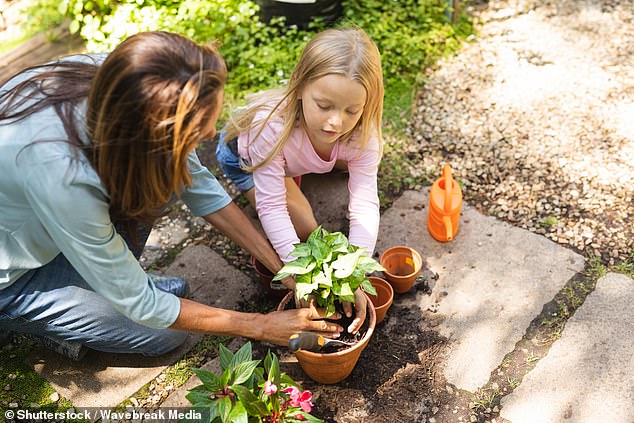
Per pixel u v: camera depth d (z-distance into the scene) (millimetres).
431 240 2248
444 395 1831
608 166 2463
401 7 3141
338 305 1813
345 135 1898
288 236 1901
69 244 1431
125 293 1526
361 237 1914
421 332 1981
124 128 1217
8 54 3043
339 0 3014
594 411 1770
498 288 2086
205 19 2992
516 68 2893
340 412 1810
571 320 1984
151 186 1331
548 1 3248
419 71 2893
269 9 2912
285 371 1914
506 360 1900
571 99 2732
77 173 1332
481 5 3256
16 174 1376
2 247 1544
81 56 1566
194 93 1200
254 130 1936
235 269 2197
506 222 2299
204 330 1658
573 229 2258
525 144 2570
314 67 1669
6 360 1956
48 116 1382
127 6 3002
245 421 1466
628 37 3010
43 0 3213
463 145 2582
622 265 2125
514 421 1765
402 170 2498
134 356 1965
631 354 1885
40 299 1684
